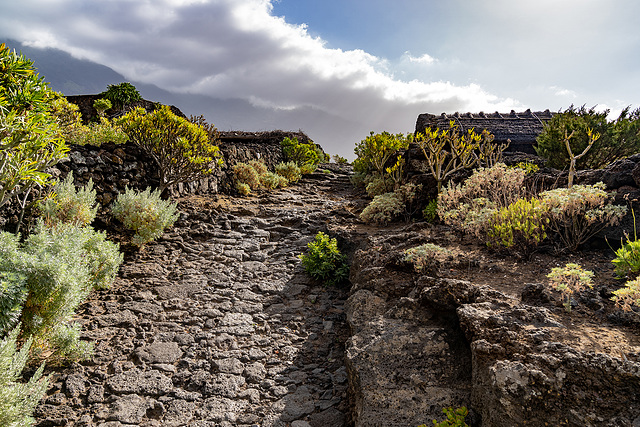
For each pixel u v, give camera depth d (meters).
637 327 3.24
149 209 8.16
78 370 4.58
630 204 5.26
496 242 5.80
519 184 7.19
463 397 3.34
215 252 8.62
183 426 3.89
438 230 7.85
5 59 5.05
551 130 11.23
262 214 11.48
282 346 5.51
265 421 4.01
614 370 2.65
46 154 5.42
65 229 5.66
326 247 8.02
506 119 21.44
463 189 7.89
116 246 6.45
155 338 5.39
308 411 4.18
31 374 4.32
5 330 3.78
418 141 10.34
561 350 2.92
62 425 3.77
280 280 7.62
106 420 3.87
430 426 3.13
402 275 5.66
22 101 5.12
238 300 6.72
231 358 5.11
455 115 22.16
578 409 2.59
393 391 3.54
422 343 3.99
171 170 10.52
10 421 3.11
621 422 2.43
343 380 4.75
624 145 9.72
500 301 3.96
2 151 4.68
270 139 25.83
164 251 8.28
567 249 5.49
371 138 13.45
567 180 6.85
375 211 10.68
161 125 9.72
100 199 8.58
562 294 3.87
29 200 6.70
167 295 6.62
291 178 18.39
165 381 4.54
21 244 5.20
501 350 3.08
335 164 29.50
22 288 3.96
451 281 4.28
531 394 2.71
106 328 5.50
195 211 10.63
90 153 8.52
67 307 4.55
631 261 4.07
